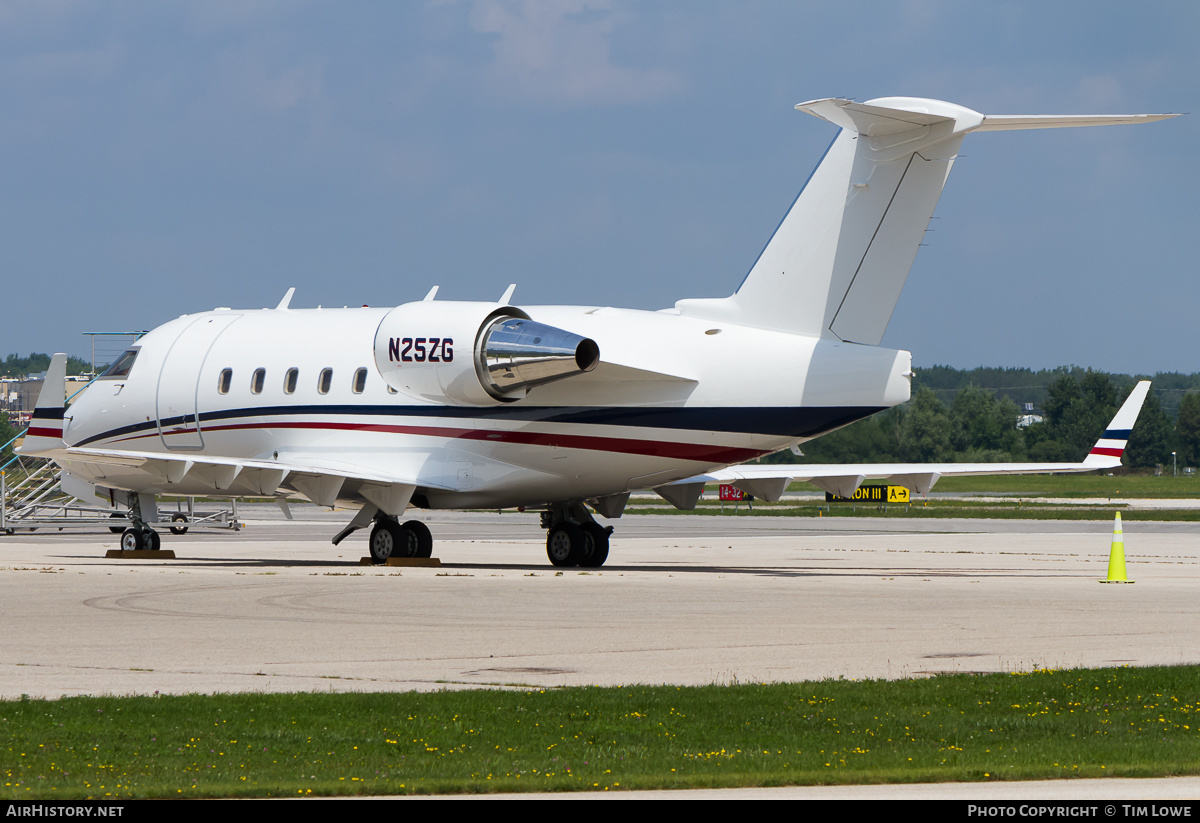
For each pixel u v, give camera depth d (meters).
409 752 36.22
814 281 90.69
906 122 84.62
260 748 36.44
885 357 88.38
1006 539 161.00
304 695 43.84
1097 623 65.06
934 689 45.62
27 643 56.97
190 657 53.19
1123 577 91.81
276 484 99.56
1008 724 40.28
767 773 33.22
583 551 104.81
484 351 95.38
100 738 37.53
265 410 107.75
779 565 110.88
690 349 93.44
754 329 92.94
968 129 83.62
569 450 96.31
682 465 94.44
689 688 45.69
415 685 47.09
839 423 89.94
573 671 50.31
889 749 36.94
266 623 64.12
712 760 35.19
